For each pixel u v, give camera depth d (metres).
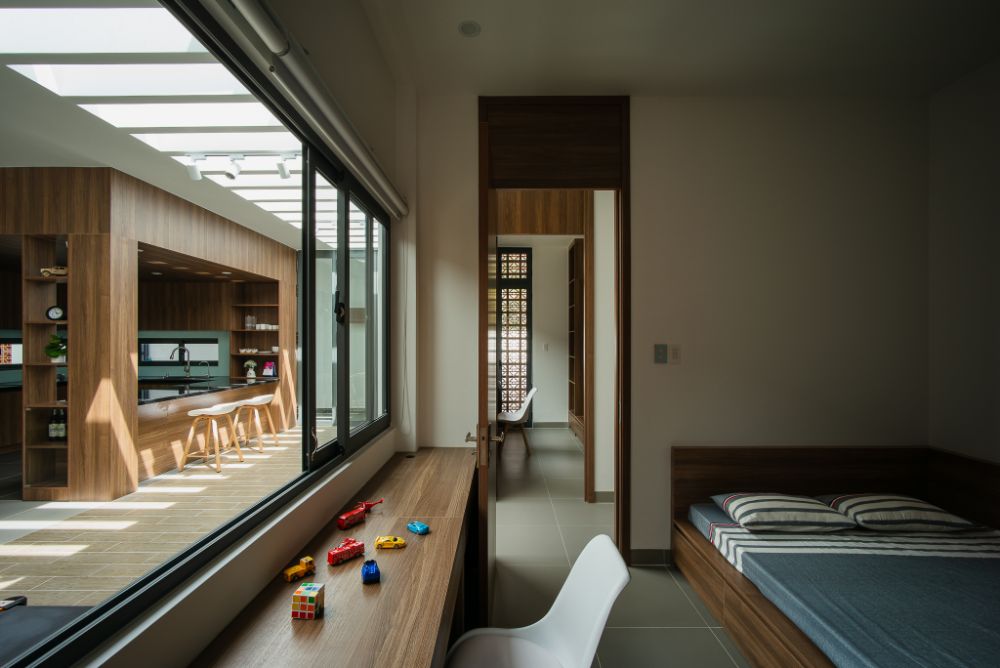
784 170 2.71
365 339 2.35
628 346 2.70
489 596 2.04
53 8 1.66
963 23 2.06
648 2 1.95
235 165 3.40
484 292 1.99
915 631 1.38
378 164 1.95
